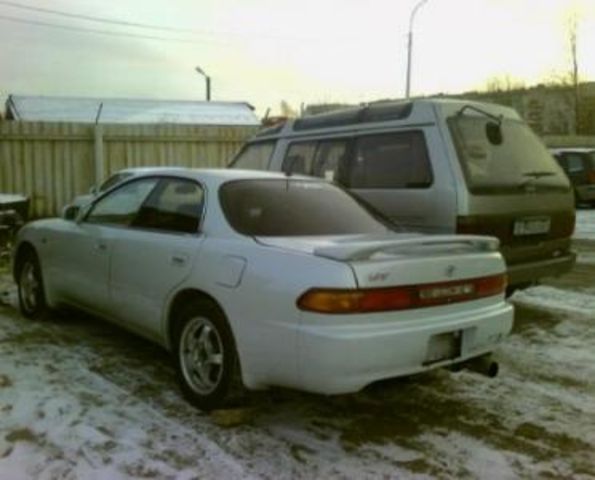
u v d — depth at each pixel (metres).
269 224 4.22
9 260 9.15
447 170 5.34
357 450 3.60
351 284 3.39
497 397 4.41
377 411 4.14
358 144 6.21
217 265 3.92
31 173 13.77
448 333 3.73
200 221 4.28
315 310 3.40
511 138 5.95
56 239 5.67
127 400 4.19
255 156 7.61
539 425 3.96
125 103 26.42
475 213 5.28
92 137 14.11
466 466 3.44
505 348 5.50
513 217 5.60
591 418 4.07
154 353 5.16
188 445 3.59
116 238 4.87
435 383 4.64
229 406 3.95
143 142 14.48
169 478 3.23
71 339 5.52
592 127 40.41
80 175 14.13
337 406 4.20
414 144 5.65
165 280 4.33
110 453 3.47
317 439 3.72
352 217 4.64
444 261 3.73
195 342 4.16
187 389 4.16
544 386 4.62
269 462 3.43
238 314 3.76
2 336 5.59
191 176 4.62
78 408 4.04
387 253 3.58
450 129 5.46
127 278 4.73
